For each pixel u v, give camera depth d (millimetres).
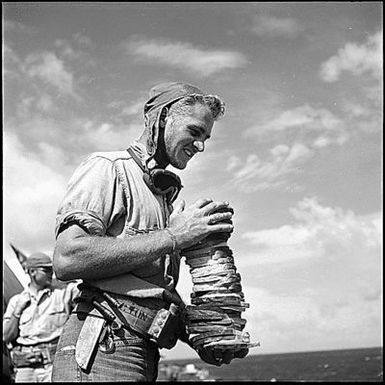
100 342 2287
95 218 2279
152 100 2494
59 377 2281
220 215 2365
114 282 2318
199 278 2385
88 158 2416
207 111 2463
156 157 2479
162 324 2324
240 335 2346
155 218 2400
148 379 2369
